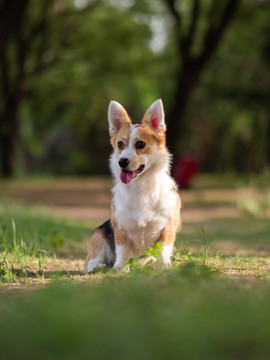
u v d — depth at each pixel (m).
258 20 23.70
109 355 2.33
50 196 21.11
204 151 42.44
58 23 27.33
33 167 46.00
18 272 5.57
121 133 5.52
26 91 29.08
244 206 15.31
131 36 27.33
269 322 2.74
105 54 27.86
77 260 6.94
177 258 5.72
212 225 12.58
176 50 26.80
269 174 17.59
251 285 4.09
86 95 31.38
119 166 5.24
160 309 3.14
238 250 8.18
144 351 2.36
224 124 38.41
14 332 2.68
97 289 3.88
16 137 30.80
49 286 4.09
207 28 22.33
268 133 29.62
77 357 2.31
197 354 2.34
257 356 2.35
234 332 2.62
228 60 25.81
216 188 24.14
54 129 45.53
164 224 5.33
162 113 5.52
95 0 26.81
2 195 20.61
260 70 25.17
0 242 6.93
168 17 26.56
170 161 5.60
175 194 5.53
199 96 29.03
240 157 43.28
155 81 31.62
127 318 2.89
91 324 2.73
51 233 8.43
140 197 5.26
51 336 2.54
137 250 5.46
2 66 28.03
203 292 3.70
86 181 31.45
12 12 17.81
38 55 27.92
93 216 15.00
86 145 47.34
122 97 33.12
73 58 28.17
